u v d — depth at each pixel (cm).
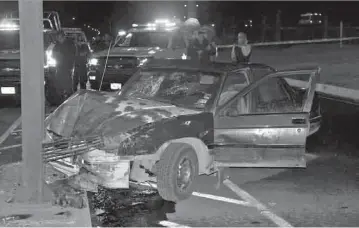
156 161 661
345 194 697
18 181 694
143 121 639
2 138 1016
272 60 2489
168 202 656
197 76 766
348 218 608
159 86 789
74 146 624
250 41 3684
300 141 691
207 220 599
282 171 811
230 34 3706
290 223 592
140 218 602
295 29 3550
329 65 2211
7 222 567
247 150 692
